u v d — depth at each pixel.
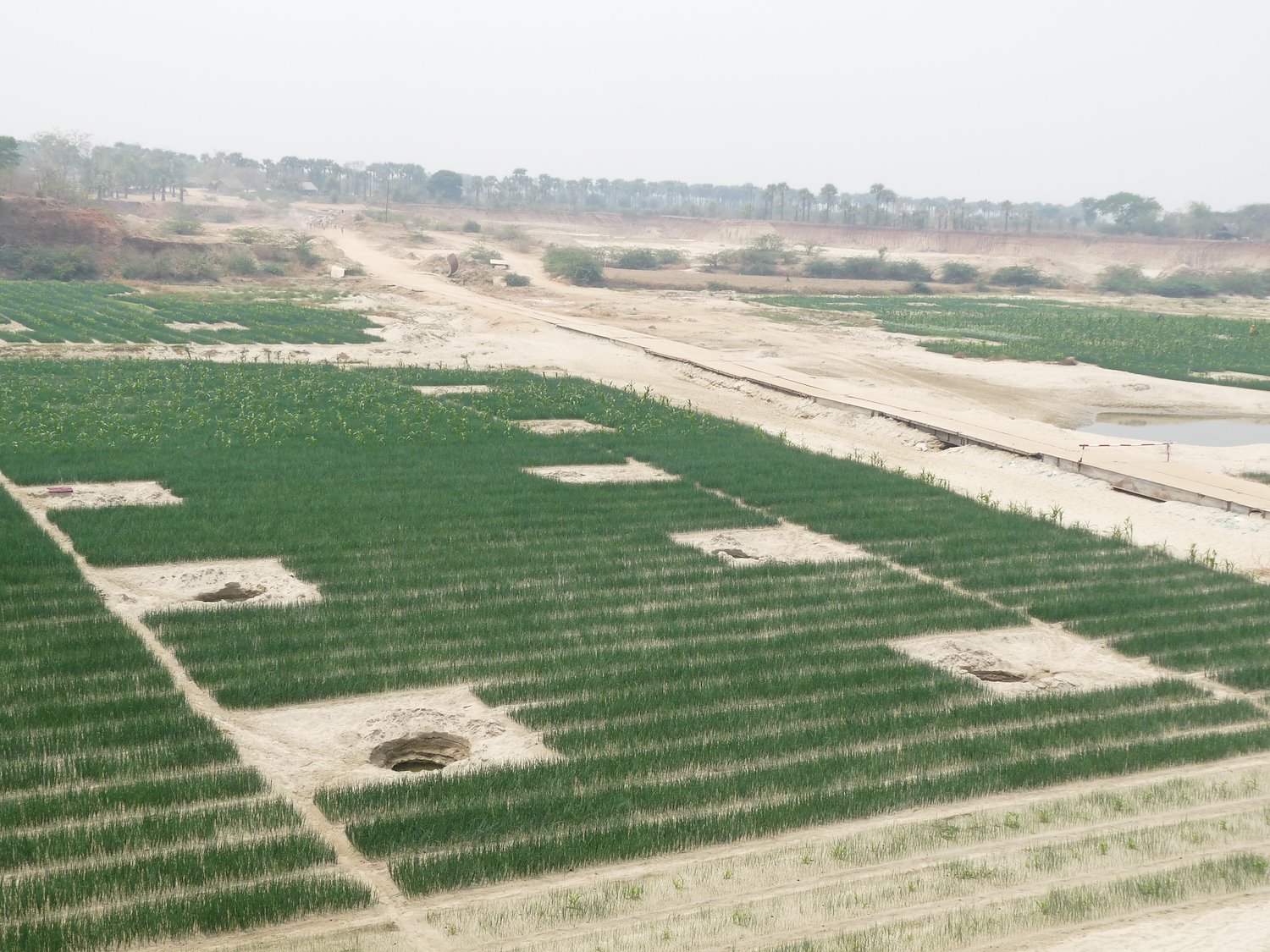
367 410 53.31
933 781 20.05
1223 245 197.38
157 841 17.36
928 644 27.38
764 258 158.12
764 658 25.86
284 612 27.48
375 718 22.31
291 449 45.25
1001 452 48.06
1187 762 21.42
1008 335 94.56
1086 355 81.88
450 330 83.44
